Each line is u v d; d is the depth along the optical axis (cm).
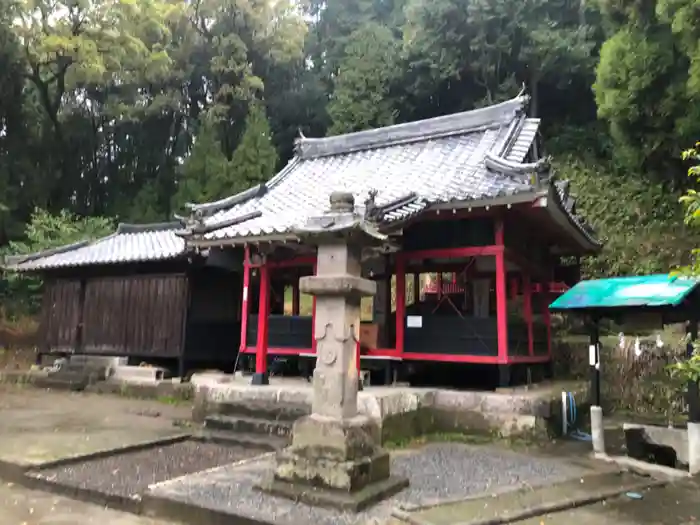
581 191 2108
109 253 1584
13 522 527
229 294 1571
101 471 695
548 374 1277
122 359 1510
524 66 2611
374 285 617
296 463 571
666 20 1734
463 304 1300
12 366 1755
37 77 2397
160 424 1031
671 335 1388
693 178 1945
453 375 1213
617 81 1959
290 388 962
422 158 1277
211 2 2755
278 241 1020
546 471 720
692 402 734
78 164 2825
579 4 2591
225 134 2852
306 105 3164
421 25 2706
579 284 855
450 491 612
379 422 820
